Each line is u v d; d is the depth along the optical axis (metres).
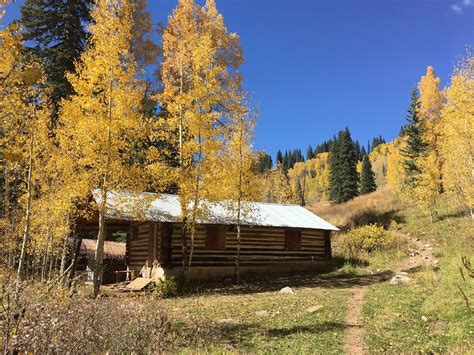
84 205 17.77
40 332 5.45
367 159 79.56
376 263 25.17
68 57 20.69
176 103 18.38
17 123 12.32
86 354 5.97
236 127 21.34
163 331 7.69
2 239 17.83
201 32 21.94
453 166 23.31
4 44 5.29
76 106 14.31
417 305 12.70
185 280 19.11
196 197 18.98
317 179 128.25
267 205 28.44
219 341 9.08
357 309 12.99
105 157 14.76
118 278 23.20
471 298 11.58
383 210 40.81
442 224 31.03
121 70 14.58
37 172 16.91
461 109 21.34
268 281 21.64
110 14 14.58
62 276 10.42
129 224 24.03
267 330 10.27
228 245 23.42
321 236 27.19
